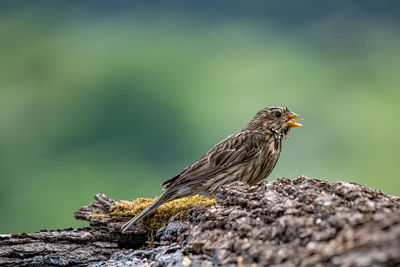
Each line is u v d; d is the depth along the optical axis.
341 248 4.20
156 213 6.48
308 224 4.63
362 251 4.08
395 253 3.90
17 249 6.13
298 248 4.48
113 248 6.38
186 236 5.46
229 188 5.61
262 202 5.10
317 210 4.77
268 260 4.47
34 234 6.30
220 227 5.14
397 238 4.04
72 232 6.44
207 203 6.60
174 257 5.08
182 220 5.89
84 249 6.30
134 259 5.67
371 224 4.37
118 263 5.70
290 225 4.66
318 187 5.27
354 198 4.84
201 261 4.84
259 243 4.71
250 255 4.62
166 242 5.82
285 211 4.84
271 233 4.75
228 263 4.66
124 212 6.59
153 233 6.43
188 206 6.50
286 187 5.27
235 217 5.07
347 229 4.41
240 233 4.90
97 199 6.86
